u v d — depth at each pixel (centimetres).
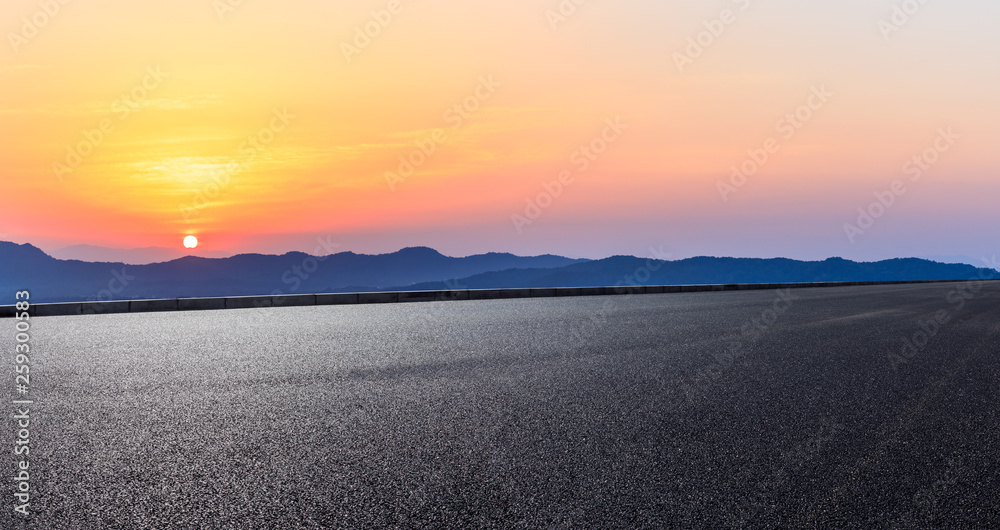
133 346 1054
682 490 417
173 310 1788
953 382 791
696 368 858
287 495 403
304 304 1977
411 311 1745
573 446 508
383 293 2102
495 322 1437
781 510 388
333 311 1744
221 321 1466
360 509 382
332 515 373
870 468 464
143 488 413
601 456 483
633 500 400
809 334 1252
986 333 1315
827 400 681
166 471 445
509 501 396
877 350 1053
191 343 1089
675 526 364
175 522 363
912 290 3309
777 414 618
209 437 527
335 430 549
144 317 1566
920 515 384
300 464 461
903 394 718
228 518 369
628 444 514
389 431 546
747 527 364
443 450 495
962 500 408
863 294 2809
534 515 376
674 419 594
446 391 705
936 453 501
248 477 434
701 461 475
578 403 652
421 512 378
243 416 595
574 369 842
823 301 2267
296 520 366
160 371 823
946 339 1208
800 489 422
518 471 449
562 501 397
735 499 404
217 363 885
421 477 436
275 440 519
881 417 612
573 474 444
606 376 795
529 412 614
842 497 410
